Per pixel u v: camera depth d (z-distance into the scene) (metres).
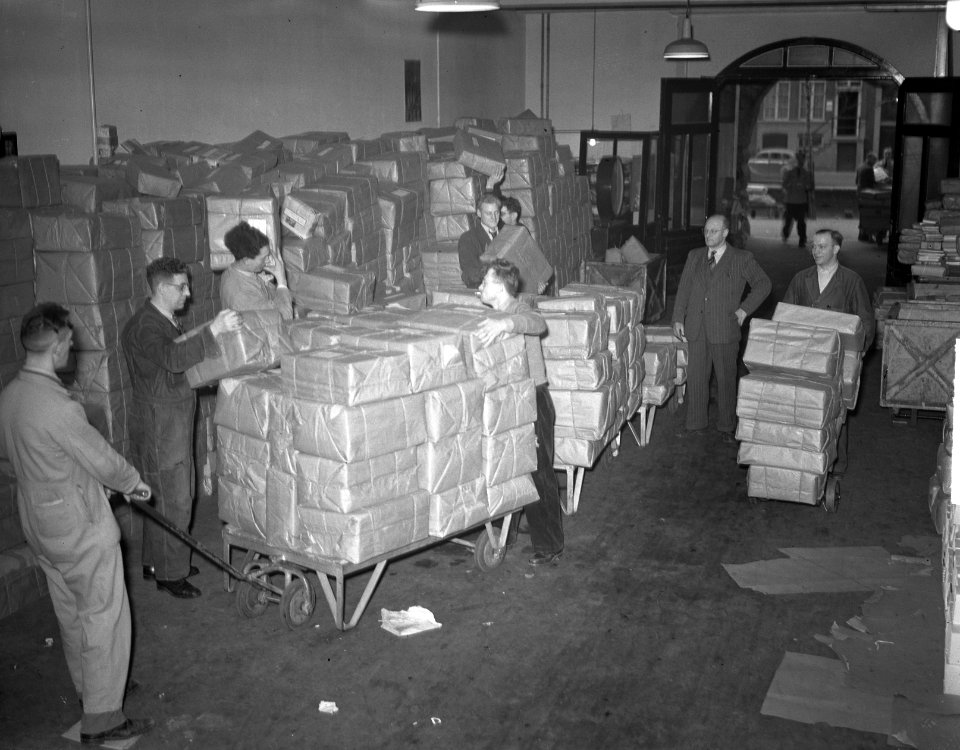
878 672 4.54
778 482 6.38
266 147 7.93
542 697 4.34
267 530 4.81
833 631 4.93
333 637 4.85
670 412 8.84
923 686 4.42
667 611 5.15
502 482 5.17
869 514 6.50
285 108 9.29
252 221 6.32
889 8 14.62
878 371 10.20
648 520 6.41
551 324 6.09
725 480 7.16
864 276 16.47
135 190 6.33
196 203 6.25
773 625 5.00
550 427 5.55
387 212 7.66
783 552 5.88
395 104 11.60
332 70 10.10
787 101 34.00
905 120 13.66
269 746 3.98
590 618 5.07
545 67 16.48
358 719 4.17
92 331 5.63
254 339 4.93
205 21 8.08
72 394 5.72
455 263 8.16
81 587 3.91
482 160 8.52
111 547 3.95
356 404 4.45
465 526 4.96
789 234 21.52
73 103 6.77
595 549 5.94
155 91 7.57
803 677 4.49
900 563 5.72
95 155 6.96
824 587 5.41
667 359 7.96
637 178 15.52
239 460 4.91
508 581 5.50
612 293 7.22
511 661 4.64
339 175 7.79
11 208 5.44
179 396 5.13
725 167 19.58
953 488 4.12
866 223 20.55
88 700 3.98
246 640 4.82
